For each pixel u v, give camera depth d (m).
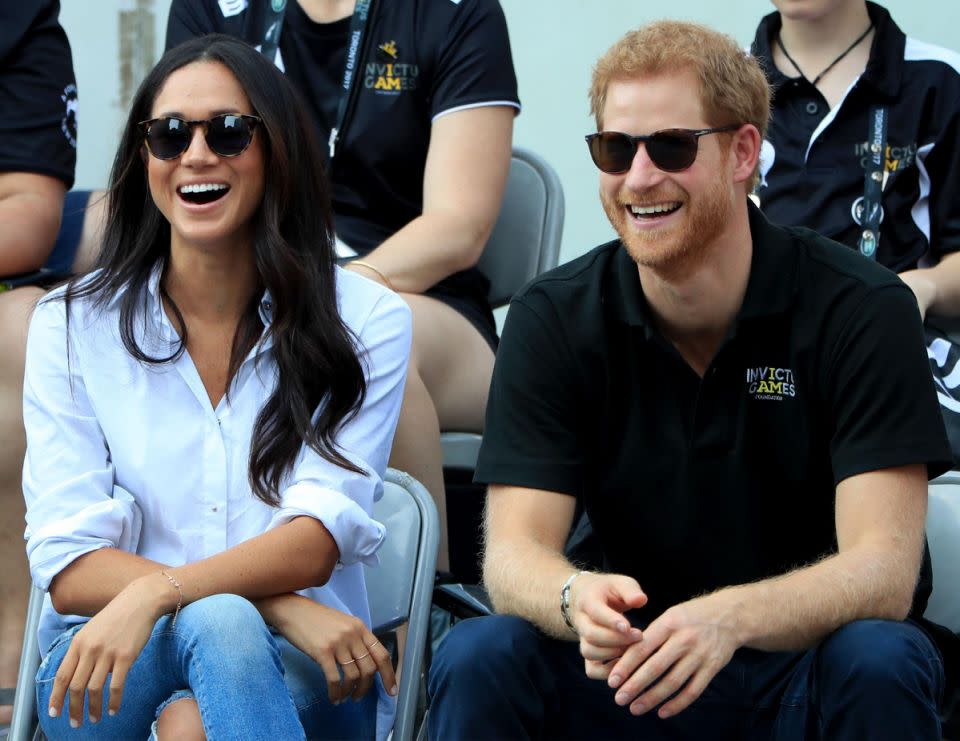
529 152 15.77
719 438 10.17
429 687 9.77
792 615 9.17
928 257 14.89
